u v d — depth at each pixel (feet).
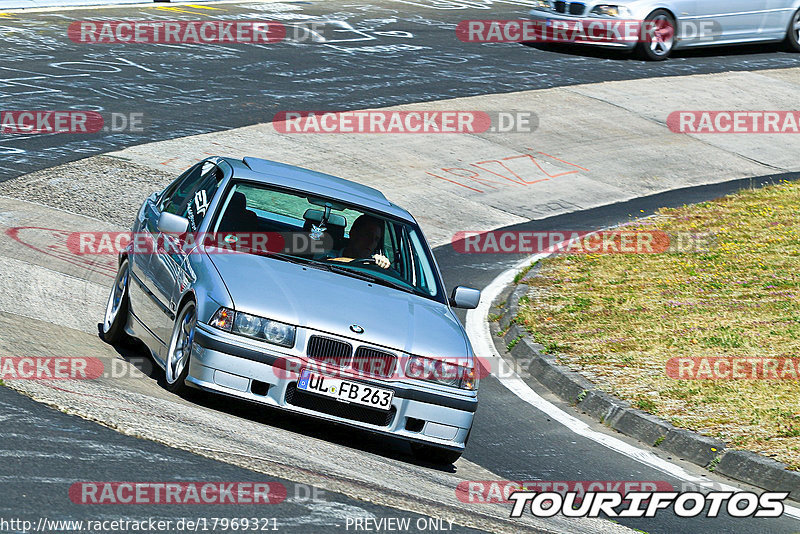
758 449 97.91
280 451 73.97
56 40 276.82
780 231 180.86
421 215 190.19
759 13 311.68
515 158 225.15
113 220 161.79
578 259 168.96
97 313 117.29
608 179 221.25
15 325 99.86
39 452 63.00
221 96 239.09
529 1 412.16
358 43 304.30
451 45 310.86
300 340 80.69
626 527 77.92
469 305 98.53
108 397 77.97
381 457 83.15
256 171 100.17
